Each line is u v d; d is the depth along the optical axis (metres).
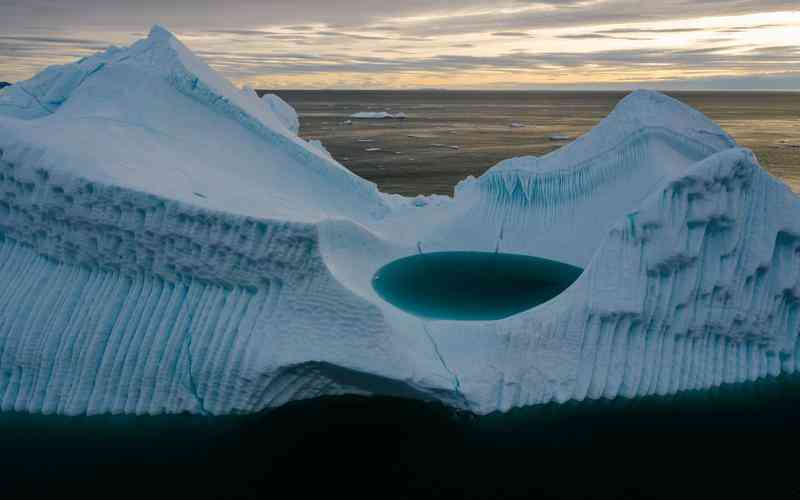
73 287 24.62
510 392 23.83
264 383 22.95
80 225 24.17
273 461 21.09
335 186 38.75
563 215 35.72
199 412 23.56
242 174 34.44
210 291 24.08
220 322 23.50
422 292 29.25
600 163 34.81
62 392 23.56
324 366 22.98
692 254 25.64
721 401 25.12
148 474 20.34
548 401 24.38
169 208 23.22
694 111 33.00
